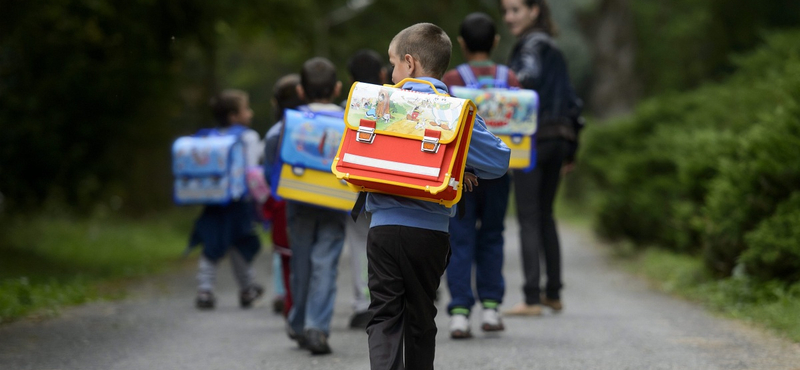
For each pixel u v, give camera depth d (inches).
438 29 428.8
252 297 867.4
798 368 514.9
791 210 743.7
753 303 739.4
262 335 681.6
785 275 739.4
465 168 407.5
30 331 679.7
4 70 1247.5
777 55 1196.5
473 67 677.3
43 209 1387.8
